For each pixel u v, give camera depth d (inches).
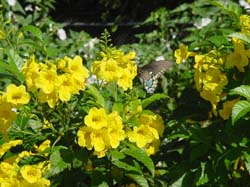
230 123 145.7
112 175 140.3
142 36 314.3
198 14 304.8
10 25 290.0
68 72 135.8
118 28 443.8
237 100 148.6
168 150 161.3
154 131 141.6
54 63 138.9
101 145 132.5
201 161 150.4
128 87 145.0
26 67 139.8
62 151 135.0
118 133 133.3
